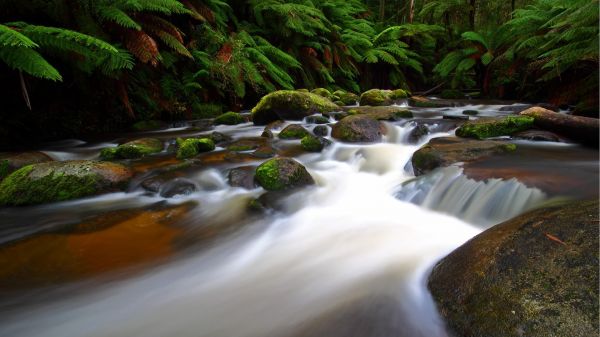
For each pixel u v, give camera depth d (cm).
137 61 730
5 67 527
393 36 1580
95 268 256
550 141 479
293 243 308
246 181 408
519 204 297
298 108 765
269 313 213
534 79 1064
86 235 300
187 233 315
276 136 660
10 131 569
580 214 192
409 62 1661
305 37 1297
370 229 325
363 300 214
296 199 381
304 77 1265
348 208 379
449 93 1366
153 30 677
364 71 1669
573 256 163
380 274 244
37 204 349
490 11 1612
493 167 374
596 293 144
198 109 884
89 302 225
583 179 321
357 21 1655
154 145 545
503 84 1225
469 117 714
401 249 281
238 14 1198
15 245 280
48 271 249
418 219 341
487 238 202
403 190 395
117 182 393
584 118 471
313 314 207
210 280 252
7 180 359
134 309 220
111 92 677
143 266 262
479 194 327
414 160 443
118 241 294
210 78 886
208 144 547
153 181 404
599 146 443
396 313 197
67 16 532
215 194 396
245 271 264
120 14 556
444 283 192
